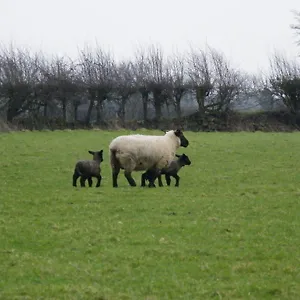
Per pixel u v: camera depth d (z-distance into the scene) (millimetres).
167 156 23266
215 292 10086
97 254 12508
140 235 14109
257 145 41938
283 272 11250
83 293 10039
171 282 10656
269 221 15703
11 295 10000
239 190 22016
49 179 25578
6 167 29188
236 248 12977
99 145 41406
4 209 17875
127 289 10312
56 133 52562
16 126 58125
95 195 20391
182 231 14539
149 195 20391
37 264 11766
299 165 30547
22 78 62438
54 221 15953
